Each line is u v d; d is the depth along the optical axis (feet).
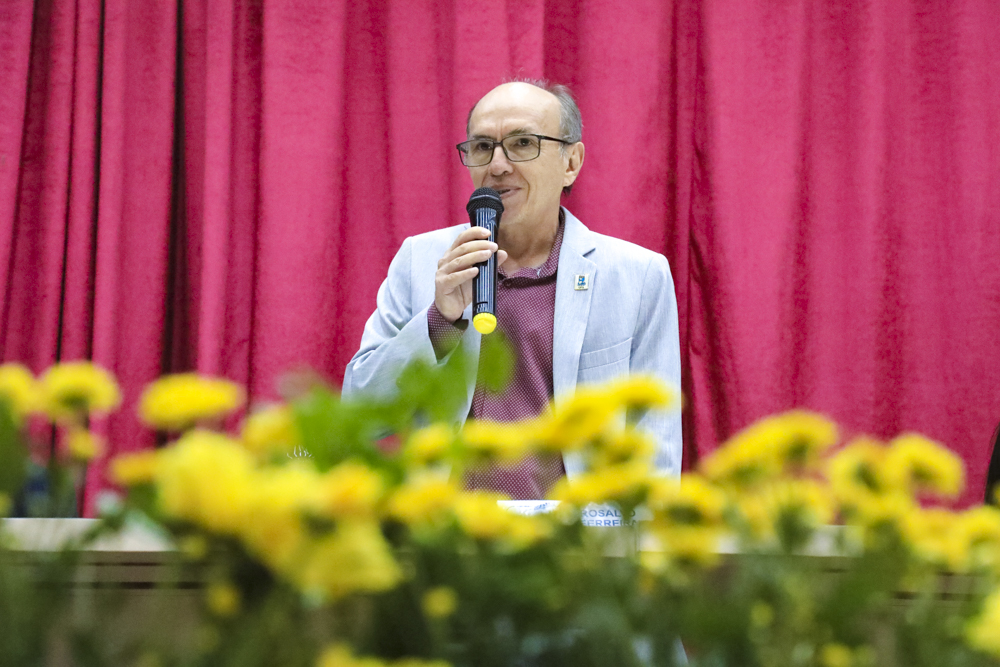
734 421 11.51
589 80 11.82
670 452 7.42
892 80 12.28
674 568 1.74
